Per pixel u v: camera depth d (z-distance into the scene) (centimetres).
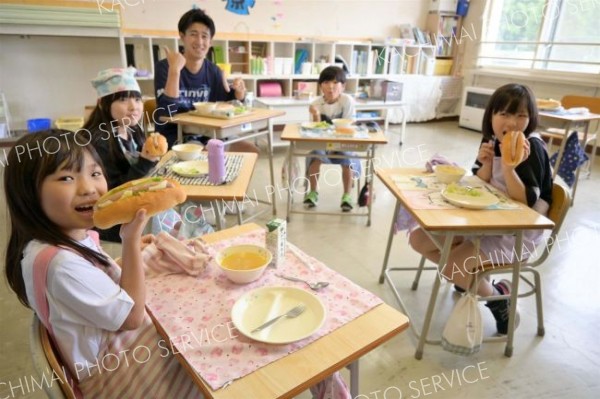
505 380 162
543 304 211
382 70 581
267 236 111
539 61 539
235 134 267
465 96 617
